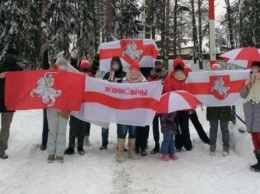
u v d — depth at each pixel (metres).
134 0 23.06
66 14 16.94
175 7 22.89
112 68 5.68
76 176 4.78
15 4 14.38
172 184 4.57
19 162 5.30
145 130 5.77
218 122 6.25
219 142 6.39
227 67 14.10
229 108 5.80
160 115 5.57
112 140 6.82
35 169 5.02
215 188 4.45
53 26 16.61
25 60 14.32
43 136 5.86
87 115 5.47
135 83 5.43
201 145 6.27
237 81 5.80
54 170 4.99
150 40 6.89
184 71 6.12
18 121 7.86
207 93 5.83
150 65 6.88
